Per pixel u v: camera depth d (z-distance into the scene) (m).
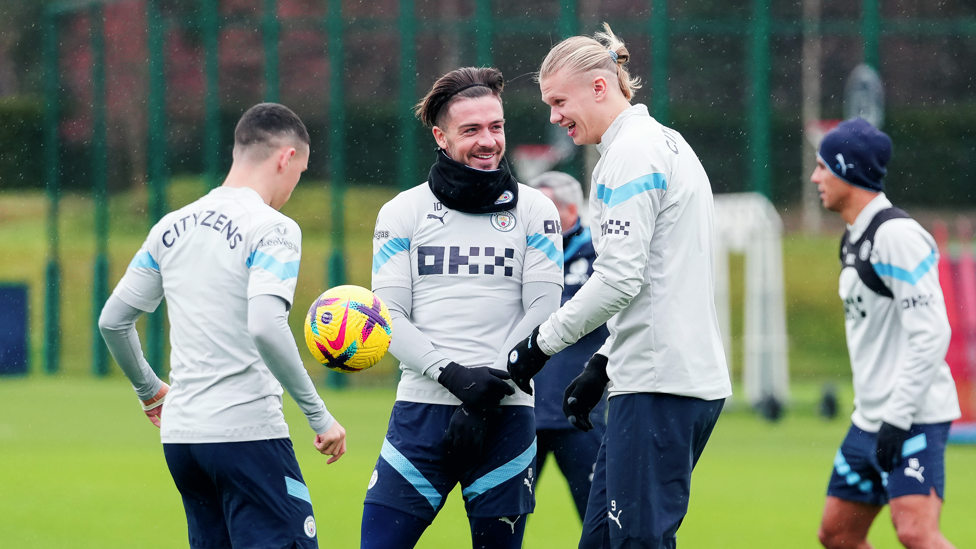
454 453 13.57
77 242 72.19
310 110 64.50
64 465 29.92
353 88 65.38
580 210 18.44
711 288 13.25
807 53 71.06
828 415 42.94
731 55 65.94
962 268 41.00
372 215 63.91
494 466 13.81
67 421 39.62
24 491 25.94
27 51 83.62
